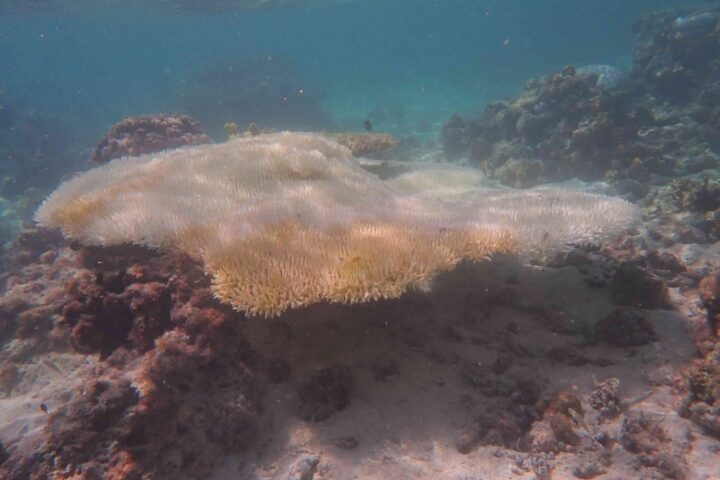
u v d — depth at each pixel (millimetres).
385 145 2395
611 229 1012
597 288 1125
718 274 952
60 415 741
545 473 732
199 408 783
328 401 849
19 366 1203
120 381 761
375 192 1318
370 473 739
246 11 9461
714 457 733
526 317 1059
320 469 749
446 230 959
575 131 2797
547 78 3553
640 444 765
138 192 1143
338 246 895
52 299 1395
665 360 910
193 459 750
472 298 1095
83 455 710
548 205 1162
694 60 3809
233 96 6922
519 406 842
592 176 2719
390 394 874
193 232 948
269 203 1095
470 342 986
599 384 854
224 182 1246
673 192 1986
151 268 964
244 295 784
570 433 781
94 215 1034
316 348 938
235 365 846
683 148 2791
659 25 5133
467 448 776
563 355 940
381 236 913
